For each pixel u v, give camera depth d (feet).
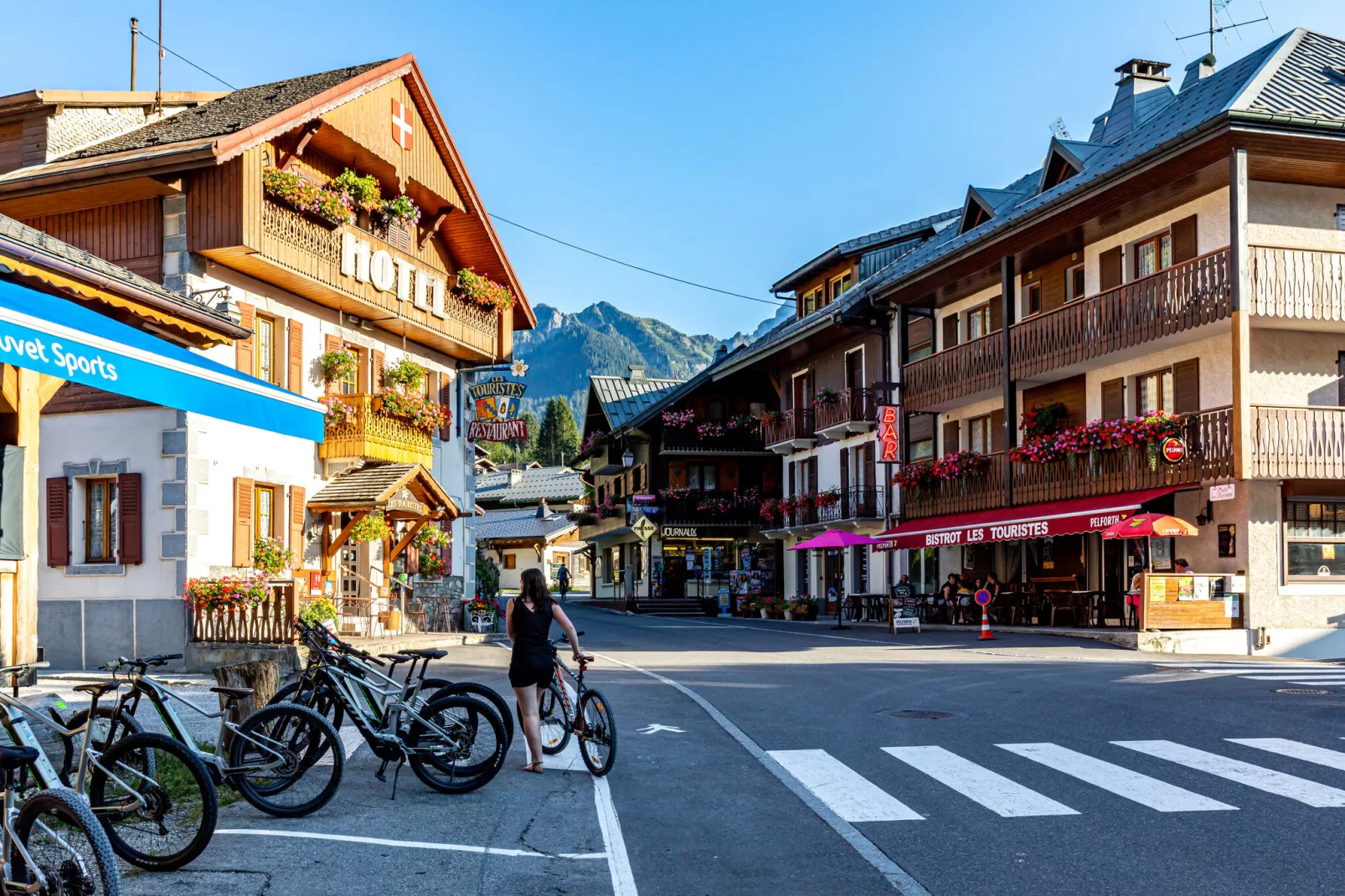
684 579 164.96
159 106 78.33
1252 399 74.74
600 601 177.68
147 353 28.68
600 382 194.90
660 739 37.22
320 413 35.45
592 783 30.27
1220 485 72.95
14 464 34.06
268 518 70.95
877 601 107.65
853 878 21.66
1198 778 30.14
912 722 39.99
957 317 107.55
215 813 21.72
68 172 62.59
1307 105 72.08
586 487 240.53
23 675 27.91
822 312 127.44
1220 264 72.69
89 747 21.79
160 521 62.69
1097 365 87.76
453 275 93.40
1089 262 89.40
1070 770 31.22
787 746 35.53
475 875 21.74
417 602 85.76
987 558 101.19
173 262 64.64
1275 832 24.61
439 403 92.94
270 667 31.68
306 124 70.23
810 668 58.90
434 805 27.71
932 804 27.50
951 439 107.96
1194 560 76.95
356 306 77.56
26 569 34.40
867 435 121.70
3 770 17.44
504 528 233.76
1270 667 57.31
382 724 29.14
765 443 145.48
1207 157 72.13
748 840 24.48
